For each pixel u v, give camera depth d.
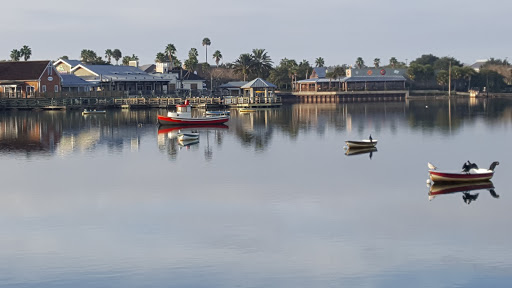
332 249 32.84
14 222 38.47
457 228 36.12
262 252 32.41
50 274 29.88
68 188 48.25
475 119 111.38
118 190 47.25
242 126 100.19
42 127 97.56
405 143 74.62
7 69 142.75
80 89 157.25
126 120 112.25
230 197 44.38
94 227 37.19
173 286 28.36
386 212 39.78
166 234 35.59
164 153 66.88
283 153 66.25
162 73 191.62
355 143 68.94
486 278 28.86
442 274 29.41
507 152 65.81
